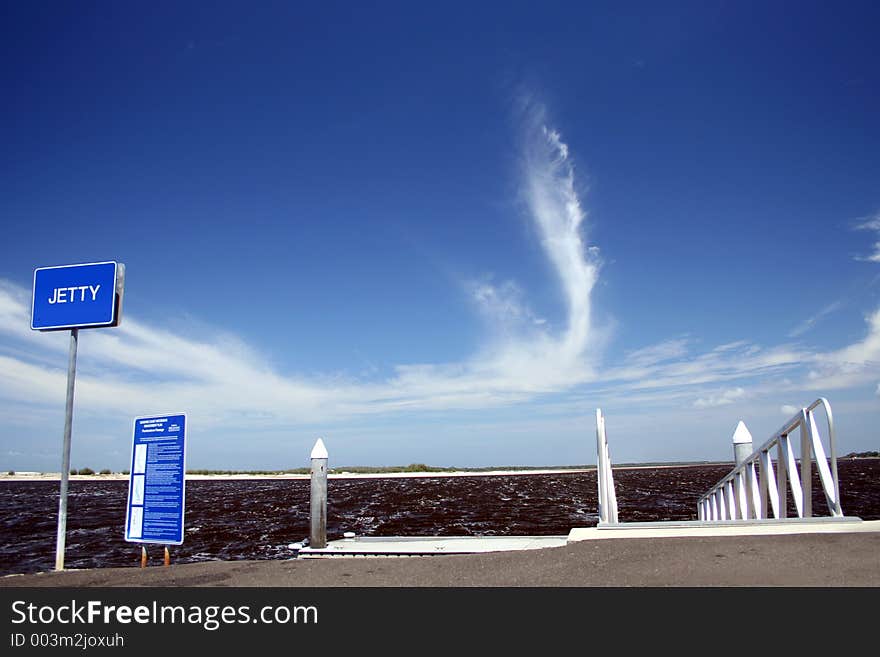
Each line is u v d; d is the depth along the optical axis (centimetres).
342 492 8175
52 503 6350
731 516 1380
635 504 4519
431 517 3797
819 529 828
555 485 9831
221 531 3158
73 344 1086
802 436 1000
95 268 1080
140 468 1095
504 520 3438
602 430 1138
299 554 1155
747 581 627
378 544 1222
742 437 1365
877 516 2791
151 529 1061
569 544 847
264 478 19375
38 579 834
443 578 736
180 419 1070
